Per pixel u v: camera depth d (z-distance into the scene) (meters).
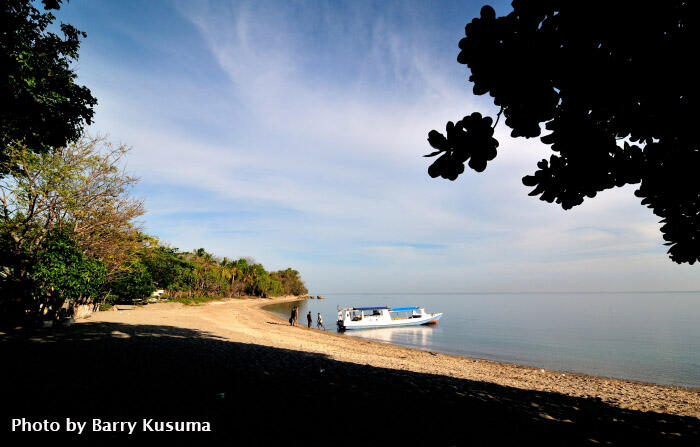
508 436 5.46
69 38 8.95
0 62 7.58
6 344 9.36
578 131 2.77
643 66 2.36
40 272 13.63
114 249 20.23
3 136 9.29
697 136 2.58
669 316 64.62
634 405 9.32
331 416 5.60
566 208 3.21
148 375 7.12
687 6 2.18
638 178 2.93
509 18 2.42
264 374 8.17
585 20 2.28
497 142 2.73
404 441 4.86
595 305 118.88
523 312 79.38
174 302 48.59
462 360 19.45
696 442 6.13
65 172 16.16
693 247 3.29
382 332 38.38
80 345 10.02
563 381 14.14
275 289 125.06
